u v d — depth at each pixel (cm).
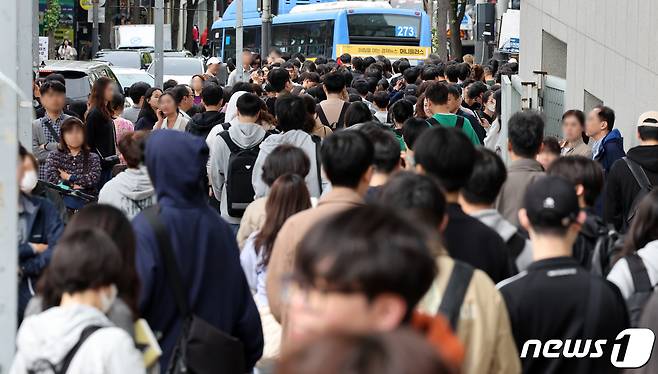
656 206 1283
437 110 2575
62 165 2522
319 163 2173
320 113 2820
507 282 1109
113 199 1794
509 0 8194
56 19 11106
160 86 4950
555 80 3869
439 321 612
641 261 1262
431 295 981
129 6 14325
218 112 2852
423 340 453
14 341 1114
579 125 2375
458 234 1203
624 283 1256
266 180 1731
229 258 1233
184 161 1208
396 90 4394
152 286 1181
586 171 1507
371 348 446
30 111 2109
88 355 946
